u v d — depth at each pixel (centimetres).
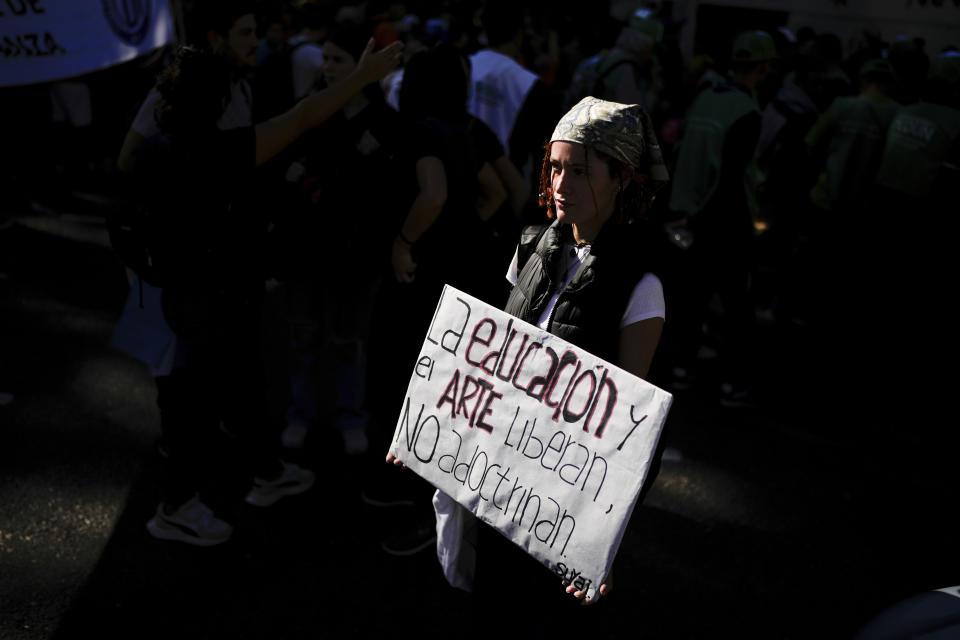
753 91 428
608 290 176
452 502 202
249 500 334
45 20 365
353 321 352
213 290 267
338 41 309
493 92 477
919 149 516
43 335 460
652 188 178
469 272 299
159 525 305
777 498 367
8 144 675
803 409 459
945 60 508
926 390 493
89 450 357
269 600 281
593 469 167
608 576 176
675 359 473
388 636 269
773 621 288
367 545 313
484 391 184
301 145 313
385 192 312
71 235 623
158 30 420
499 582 197
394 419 317
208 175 247
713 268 438
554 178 177
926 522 356
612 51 551
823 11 862
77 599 273
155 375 287
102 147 743
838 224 571
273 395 419
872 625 220
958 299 573
